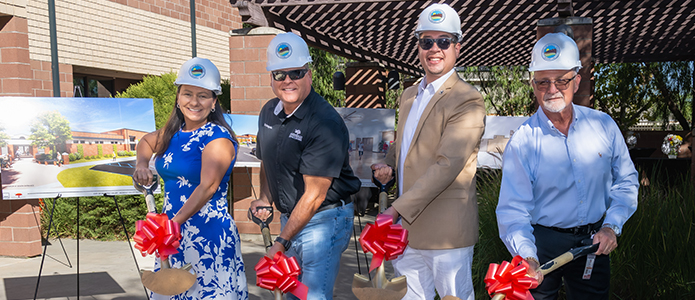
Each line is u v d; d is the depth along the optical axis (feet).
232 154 7.92
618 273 11.10
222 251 7.84
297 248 7.50
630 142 30.48
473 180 7.61
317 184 6.91
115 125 14.87
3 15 17.03
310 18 21.36
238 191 20.03
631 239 11.26
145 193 8.04
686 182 13.71
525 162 7.39
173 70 34.30
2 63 17.33
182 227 7.72
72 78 27.66
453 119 7.14
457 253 7.50
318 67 38.27
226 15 39.09
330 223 7.48
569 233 7.43
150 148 8.45
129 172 14.74
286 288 5.70
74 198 20.34
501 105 42.60
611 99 45.16
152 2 32.53
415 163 7.55
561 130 7.34
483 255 12.23
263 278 5.74
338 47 26.40
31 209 17.71
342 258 16.69
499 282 5.42
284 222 7.79
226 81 30.42
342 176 7.55
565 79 6.86
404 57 33.83
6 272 15.69
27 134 14.20
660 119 46.62
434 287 8.44
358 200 10.19
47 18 26.02
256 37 19.70
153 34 32.65
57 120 14.44
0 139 14.05
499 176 15.05
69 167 14.33
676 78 42.93
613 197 7.30
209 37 37.27
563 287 11.35
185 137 7.86
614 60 37.06
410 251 8.17
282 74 7.06
